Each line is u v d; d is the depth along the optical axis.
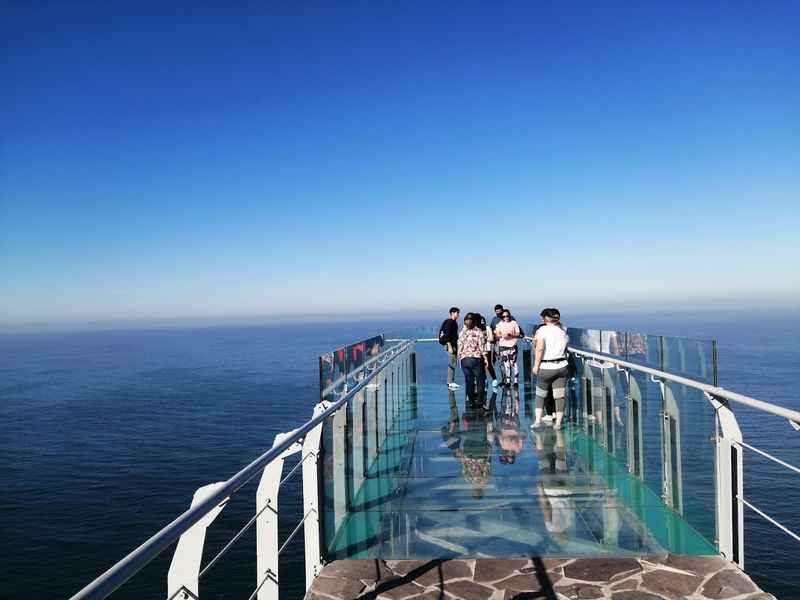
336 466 4.06
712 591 3.04
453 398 9.76
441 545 3.74
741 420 79.44
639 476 4.91
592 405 6.48
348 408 4.58
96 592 1.11
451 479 5.20
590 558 3.49
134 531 52.81
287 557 35.09
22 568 44.62
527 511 4.32
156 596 35.62
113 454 86.56
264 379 194.12
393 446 6.55
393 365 7.70
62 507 60.78
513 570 3.36
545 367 7.16
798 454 57.44
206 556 39.69
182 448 89.00
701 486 3.73
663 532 3.86
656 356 4.47
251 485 62.97
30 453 89.12
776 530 38.25
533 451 6.15
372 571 3.39
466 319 9.10
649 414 4.64
